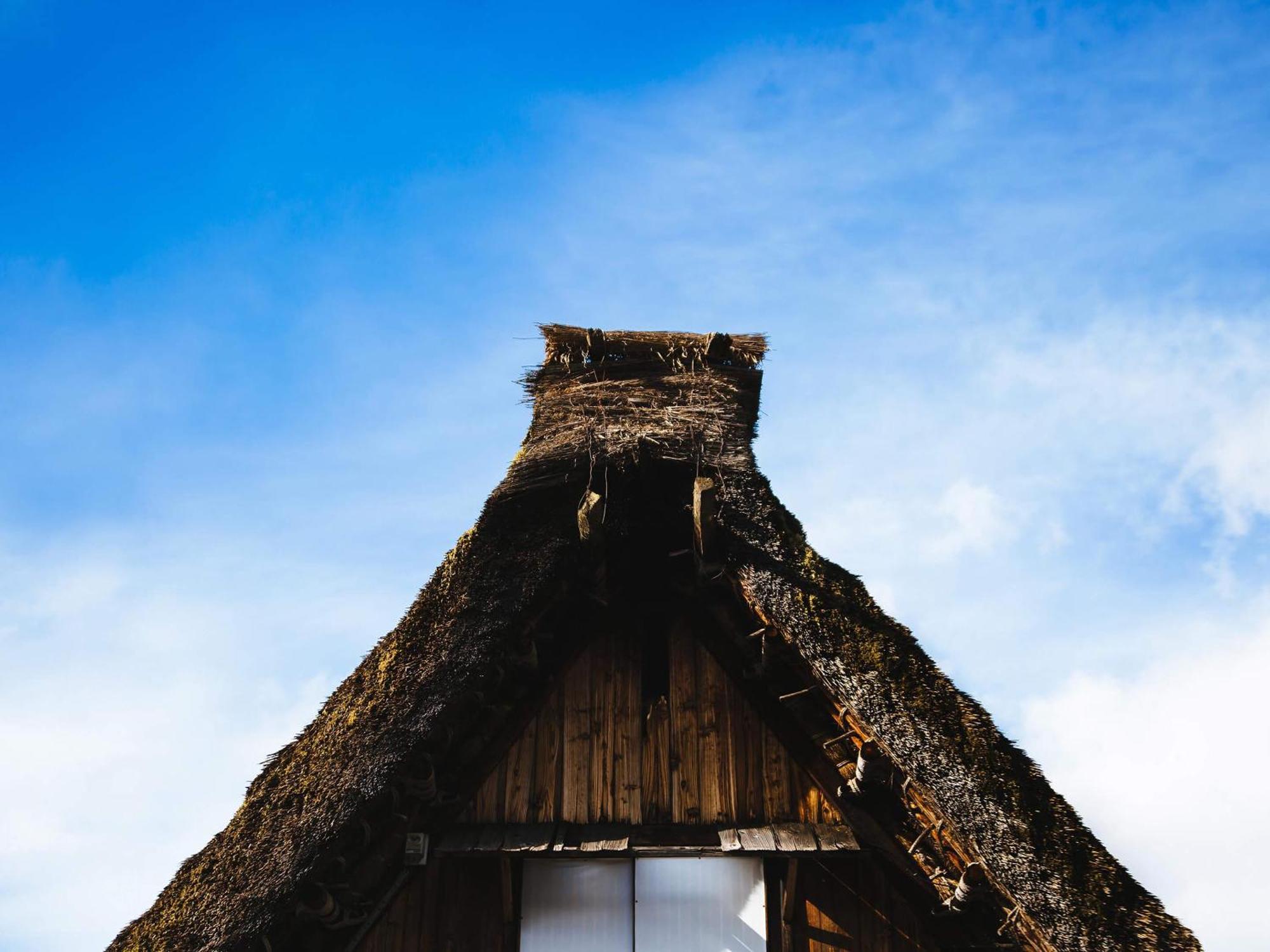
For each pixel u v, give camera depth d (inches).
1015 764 229.1
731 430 294.5
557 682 302.5
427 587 271.1
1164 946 206.1
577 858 283.1
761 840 269.7
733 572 272.7
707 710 296.8
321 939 262.4
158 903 248.1
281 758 263.1
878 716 237.1
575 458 279.7
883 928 270.4
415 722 251.4
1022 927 234.7
